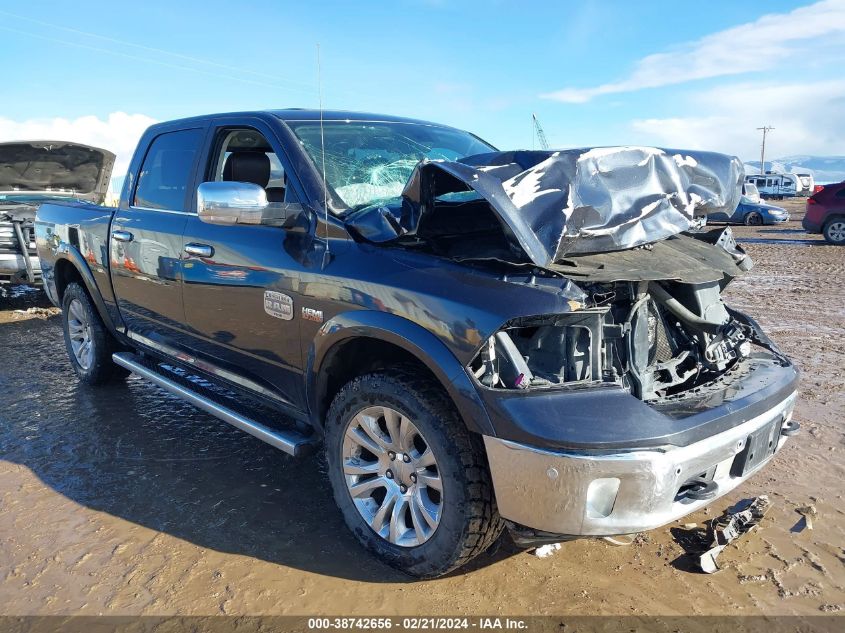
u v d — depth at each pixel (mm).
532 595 2658
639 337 2660
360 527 2881
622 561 2891
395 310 2607
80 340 5371
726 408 2490
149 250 4020
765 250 15164
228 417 3447
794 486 3527
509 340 2361
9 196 8914
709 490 2447
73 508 3342
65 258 5086
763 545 2994
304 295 2971
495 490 2377
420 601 2621
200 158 3875
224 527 3164
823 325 7250
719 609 2566
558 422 2234
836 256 13859
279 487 3574
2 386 5324
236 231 3422
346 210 3078
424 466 2641
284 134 3389
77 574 2785
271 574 2791
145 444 4141
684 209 2854
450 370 2414
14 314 8484
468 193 3096
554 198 2412
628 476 2211
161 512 3303
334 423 2941
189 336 3855
